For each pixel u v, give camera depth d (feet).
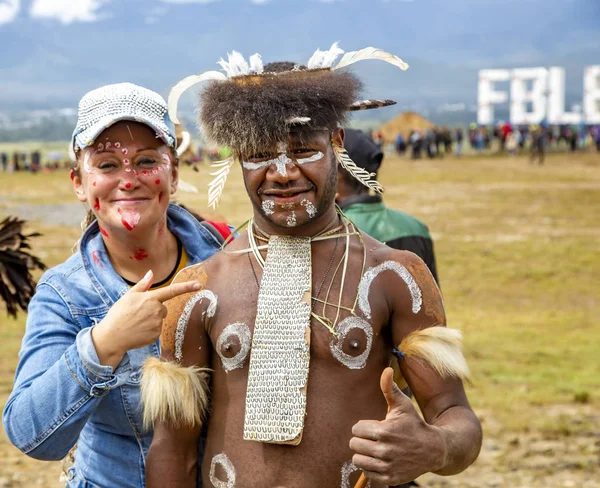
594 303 45.55
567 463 21.93
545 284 50.08
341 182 15.62
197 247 10.23
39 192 119.96
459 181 121.70
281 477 7.61
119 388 9.16
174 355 8.22
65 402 8.24
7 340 36.81
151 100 9.39
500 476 21.15
